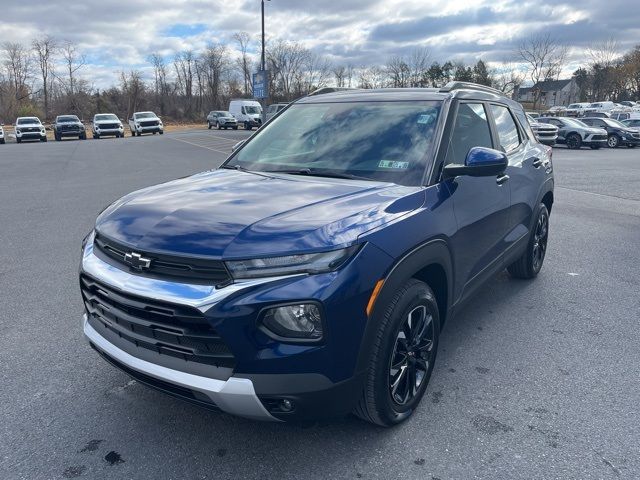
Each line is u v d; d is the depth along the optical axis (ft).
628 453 8.93
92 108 242.58
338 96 13.75
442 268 10.12
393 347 8.71
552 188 17.90
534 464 8.66
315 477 8.38
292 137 12.78
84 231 24.67
